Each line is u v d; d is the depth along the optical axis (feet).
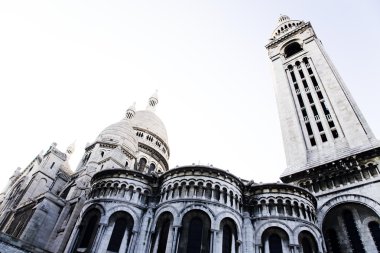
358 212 131.64
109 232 119.34
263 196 129.59
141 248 115.96
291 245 113.29
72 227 147.84
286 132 187.73
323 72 202.69
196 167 127.03
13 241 98.89
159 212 121.08
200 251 104.63
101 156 203.31
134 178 137.69
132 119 290.15
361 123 158.92
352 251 124.77
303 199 129.08
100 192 133.69
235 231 116.16
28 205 183.73
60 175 216.13
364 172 136.46
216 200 118.11
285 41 253.85
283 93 213.87
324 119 177.58
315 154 163.84
